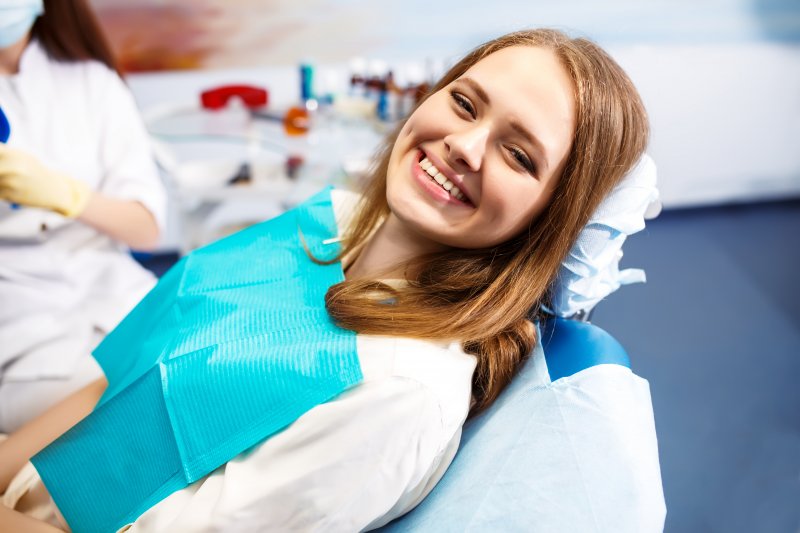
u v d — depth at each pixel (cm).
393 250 84
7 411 108
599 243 73
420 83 205
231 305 79
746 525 155
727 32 283
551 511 64
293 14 244
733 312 246
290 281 83
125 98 130
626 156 72
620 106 71
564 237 71
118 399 74
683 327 235
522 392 74
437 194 72
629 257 280
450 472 73
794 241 302
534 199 70
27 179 104
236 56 245
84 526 77
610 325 232
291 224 95
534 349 78
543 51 72
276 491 62
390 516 72
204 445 68
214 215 266
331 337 69
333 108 210
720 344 227
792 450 179
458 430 72
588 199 71
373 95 218
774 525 156
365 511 63
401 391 62
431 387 63
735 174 317
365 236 90
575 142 69
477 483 69
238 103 211
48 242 119
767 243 299
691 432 185
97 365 114
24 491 82
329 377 64
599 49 75
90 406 92
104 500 76
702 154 307
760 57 291
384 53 260
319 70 254
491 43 80
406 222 75
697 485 167
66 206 109
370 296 75
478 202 71
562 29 81
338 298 72
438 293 75
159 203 129
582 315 90
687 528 154
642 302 248
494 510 66
